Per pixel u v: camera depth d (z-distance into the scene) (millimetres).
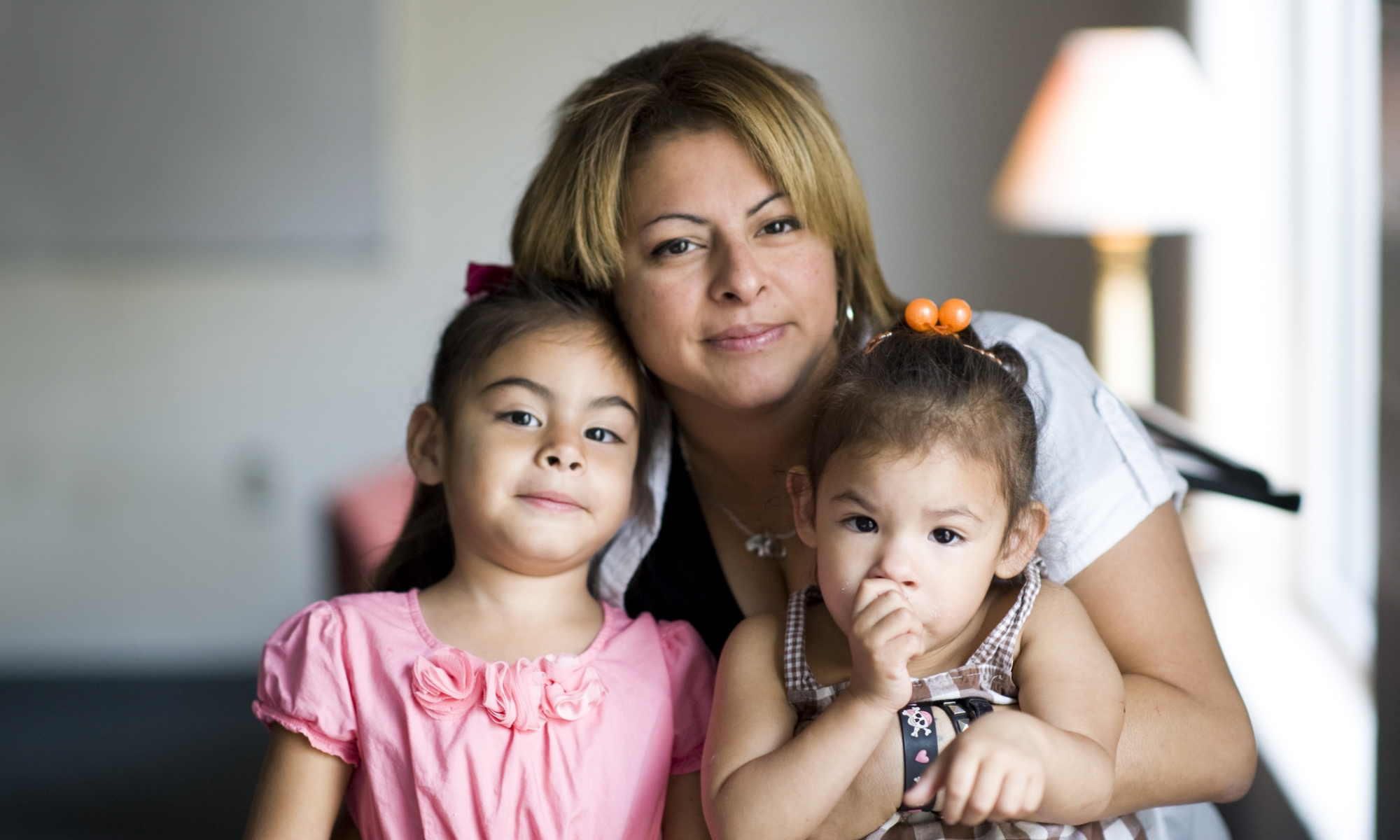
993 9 3652
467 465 1193
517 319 1223
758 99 1180
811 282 1189
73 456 4199
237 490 4180
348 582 2760
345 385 4121
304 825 1134
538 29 3945
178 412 4168
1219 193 2744
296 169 4043
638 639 1233
